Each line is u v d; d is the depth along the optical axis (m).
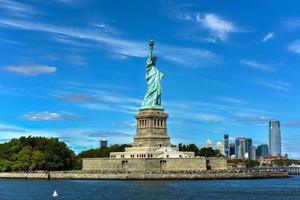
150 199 195.12
